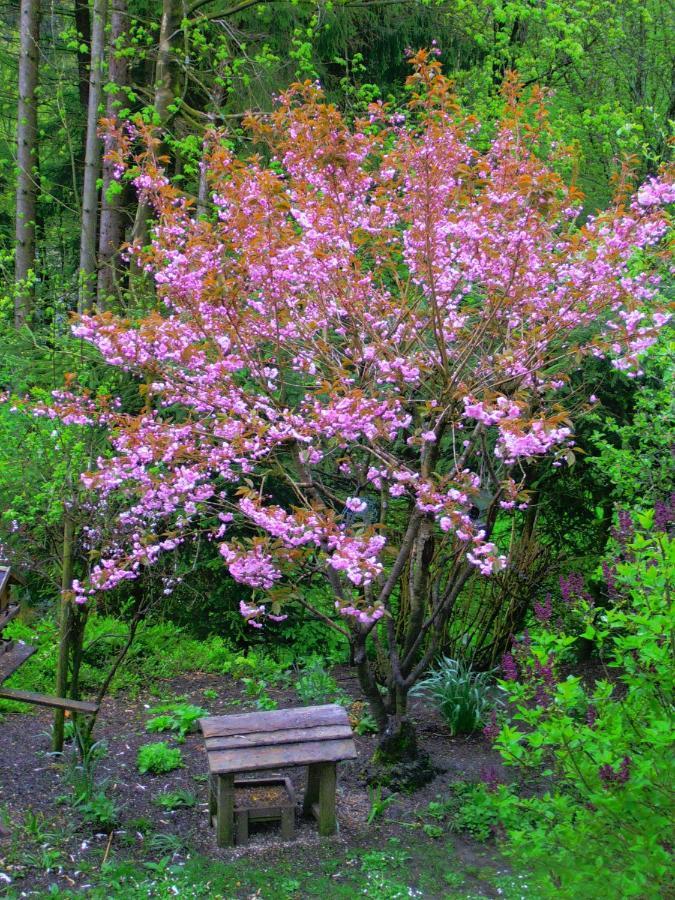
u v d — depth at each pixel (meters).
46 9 13.81
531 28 14.25
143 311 7.47
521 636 5.61
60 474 5.45
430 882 4.19
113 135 5.29
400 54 12.81
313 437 5.50
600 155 12.57
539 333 4.83
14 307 8.13
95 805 4.79
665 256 5.03
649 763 3.09
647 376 6.68
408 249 5.25
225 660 7.65
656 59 14.25
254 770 4.47
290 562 4.60
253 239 4.61
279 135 5.64
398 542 6.89
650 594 3.66
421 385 5.49
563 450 4.49
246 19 11.91
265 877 4.23
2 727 6.01
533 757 3.67
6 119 15.12
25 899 3.98
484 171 4.95
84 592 5.11
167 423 5.10
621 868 3.10
